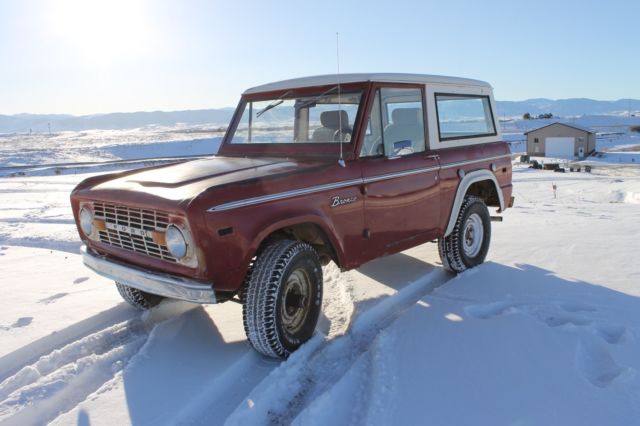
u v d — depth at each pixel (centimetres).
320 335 397
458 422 261
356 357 369
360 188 413
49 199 1622
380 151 440
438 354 341
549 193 2705
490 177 572
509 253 615
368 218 423
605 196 2448
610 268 527
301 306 376
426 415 270
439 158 496
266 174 363
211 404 316
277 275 348
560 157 6662
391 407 281
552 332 357
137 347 396
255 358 369
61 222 1074
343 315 450
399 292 489
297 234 407
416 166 466
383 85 438
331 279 556
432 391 294
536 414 261
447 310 422
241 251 334
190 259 329
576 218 950
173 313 468
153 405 306
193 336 408
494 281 497
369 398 302
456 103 542
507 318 389
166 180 381
